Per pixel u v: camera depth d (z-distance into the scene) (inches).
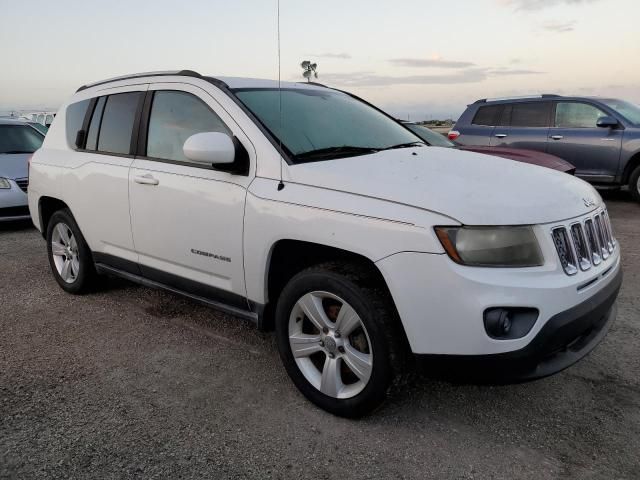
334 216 104.1
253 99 132.9
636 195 353.7
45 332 155.0
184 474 93.8
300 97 146.4
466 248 93.7
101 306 175.9
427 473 93.9
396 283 96.9
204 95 134.6
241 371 130.8
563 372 128.5
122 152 155.6
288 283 114.7
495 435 104.5
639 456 97.3
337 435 104.8
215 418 110.7
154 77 151.6
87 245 175.2
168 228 137.9
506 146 389.1
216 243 126.6
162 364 134.6
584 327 99.7
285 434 105.2
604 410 112.3
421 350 97.1
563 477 92.4
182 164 136.5
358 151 129.6
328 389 110.1
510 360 92.7
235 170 122.1
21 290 193.6
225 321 163.0
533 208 98.8
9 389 122.2
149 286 154.1
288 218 110.5
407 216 96.8
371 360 102.5
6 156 320.2
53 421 109.3
